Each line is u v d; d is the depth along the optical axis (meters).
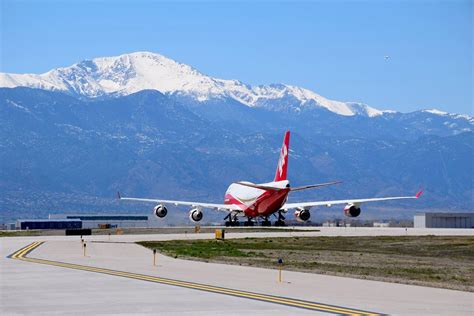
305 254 159.38
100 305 77.00
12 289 88.88
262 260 138.88
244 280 100.44
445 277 113.81
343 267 126.81
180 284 94.12
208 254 152.75
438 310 76.38
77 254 146.00
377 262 140.88
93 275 104.12
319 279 104.25
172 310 74.12
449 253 173.38
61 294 84.62
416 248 187.75
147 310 74.06
